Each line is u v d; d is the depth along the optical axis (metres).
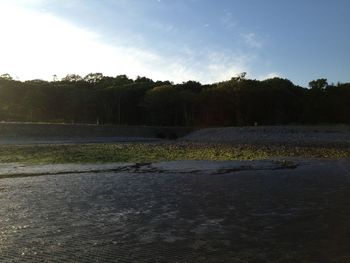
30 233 13.44
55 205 17.83
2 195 20.25
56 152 47.16
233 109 126.62
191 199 18.92
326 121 127.62
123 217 15.62
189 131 100.19
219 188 21.86
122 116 146.38
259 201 18.27
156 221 14.97
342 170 28.95
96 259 10.89
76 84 182.00
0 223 14.75
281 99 125.31
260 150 48.88
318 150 48.22
